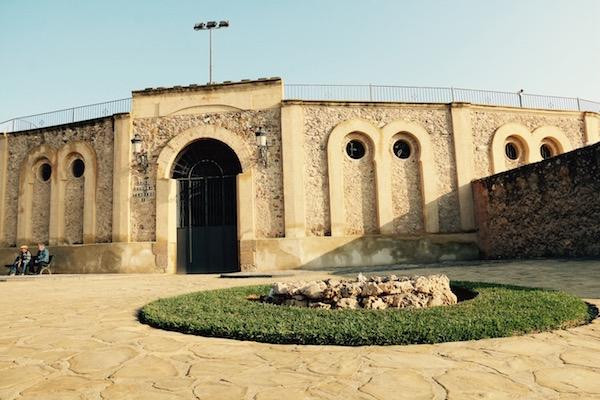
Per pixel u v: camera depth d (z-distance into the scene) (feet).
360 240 42.39
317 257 41.39
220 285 28.73
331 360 9.66
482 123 47.44
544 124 49.60
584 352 9.62
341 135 43.98
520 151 48.85
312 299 16.69
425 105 46.19
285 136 43.16
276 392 7.74
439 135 46.09
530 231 38.52
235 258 43.37
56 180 47.34
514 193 40.19
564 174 35.19
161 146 44.50
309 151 43.62
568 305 13.94
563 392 7.32
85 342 12.09
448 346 10.47
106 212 44.62
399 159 45.42
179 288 27.30
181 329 13.23
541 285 20.95
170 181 43.47
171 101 45.11
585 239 33.40
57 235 46.09
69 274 42.50
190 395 7.74
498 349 10.04
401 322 12.23
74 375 9.09
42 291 27.07
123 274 41.55
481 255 44.27
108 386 8.36
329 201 42.88
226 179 45.06
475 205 45.16
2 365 9.95
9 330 14.19
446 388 7.64
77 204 46.62
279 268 41.06
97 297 23.12
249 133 43.98
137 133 44.93
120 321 15.34
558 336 11.14
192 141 44.34
